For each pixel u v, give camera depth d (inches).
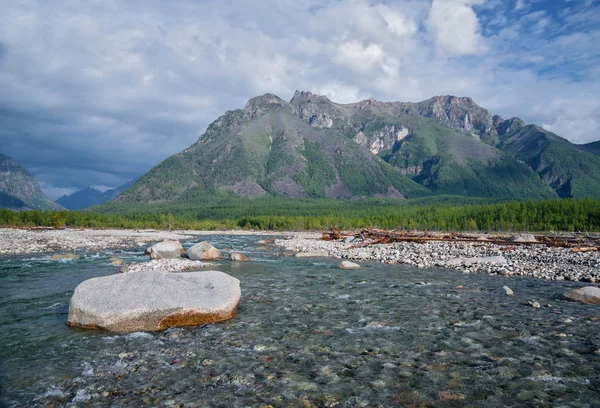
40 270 1053.2
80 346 414.9
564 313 561.9
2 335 453.4
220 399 291.6
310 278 940.6
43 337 445.7
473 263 1179.9
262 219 5984.3
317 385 316.2
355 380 326.3
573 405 280.8
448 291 757.3
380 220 5191.9
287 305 624.1
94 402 287.7
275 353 393.7
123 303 485.4
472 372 342.6
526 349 402.9
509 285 835.4
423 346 415.5
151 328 477.4
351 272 1060.5
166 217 6122.1
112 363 365.7
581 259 1184.2
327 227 5280.5
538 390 305.7
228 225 5969.5
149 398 293.7
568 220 3885.3
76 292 506.9
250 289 778.8
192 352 395.9
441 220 4525.1
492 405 281.1
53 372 344.8
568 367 353.1
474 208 4970.5
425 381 323.6
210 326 492.1
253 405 281.6
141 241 2416.3
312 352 396.8
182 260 1268.5
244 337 446.3
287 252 1755.7
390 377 332.2
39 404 284.7
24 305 617.6
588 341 428.1
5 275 957.2
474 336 450.9
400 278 943.0
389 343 426.3
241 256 1392.7
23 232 2760.8
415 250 1610.5
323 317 544.1
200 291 538.9
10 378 331.9
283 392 303.1
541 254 1349.7
